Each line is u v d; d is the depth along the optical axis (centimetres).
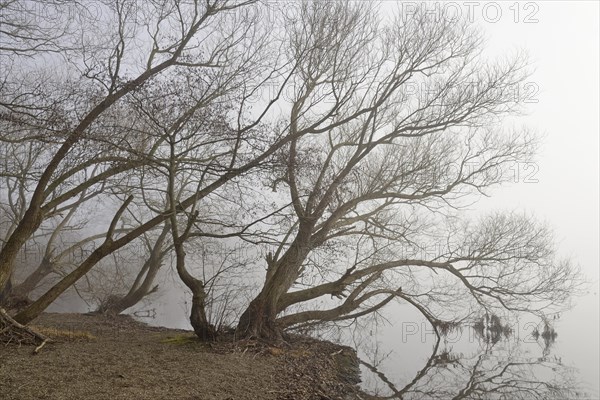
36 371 1008
